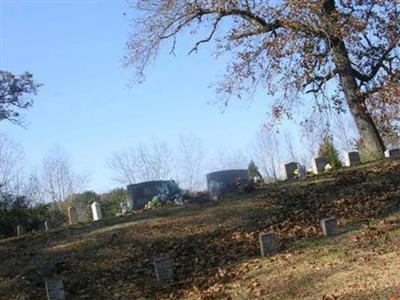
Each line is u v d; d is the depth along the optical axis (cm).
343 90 2597
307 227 1557
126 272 1413
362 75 2628
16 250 1644
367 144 2553
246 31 2570
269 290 1070
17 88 3566
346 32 2428
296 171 2355
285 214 1709
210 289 1174
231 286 1166
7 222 2511
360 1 2486
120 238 1633
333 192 1866
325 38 2492
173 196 2333
